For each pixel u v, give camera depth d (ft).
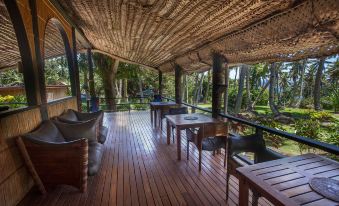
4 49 18.74
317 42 6.76
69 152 7.36
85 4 10.40
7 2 7.54
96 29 15.65
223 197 7.73
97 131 11.56
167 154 12.30
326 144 6.15
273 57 9.23
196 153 12.42
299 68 67.15
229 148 7.79
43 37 10.21
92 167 8.17
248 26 8.43
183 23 10.09
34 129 8.61
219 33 10.19
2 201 6.26
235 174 7.09
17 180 7.08
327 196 4.05
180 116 13.43
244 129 20.48
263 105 61.87
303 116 36.22
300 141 6.78
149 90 67.67
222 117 12.76
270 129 8.07
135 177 9.32
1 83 47.85
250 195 7.61
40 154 7.23
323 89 56.70
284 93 73.92
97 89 54.49
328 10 5.48
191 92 71.31
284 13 6.73
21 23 8.10
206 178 9.22
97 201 7.38
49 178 7.51
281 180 4.73
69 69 16.46
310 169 5.27
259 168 5.36
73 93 16.80
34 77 8.90
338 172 5.10
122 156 11.98
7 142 6.66
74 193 7.84
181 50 16.58
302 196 4.10
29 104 8.90
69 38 15.65
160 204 7.28
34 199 7.37
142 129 19.03
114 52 25.63
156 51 19.89
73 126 10.34
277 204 4.02
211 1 7.08
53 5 11.68
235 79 66.74
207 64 16.10
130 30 13.67
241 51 10.42
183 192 8.06
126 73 39.93
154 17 10.11
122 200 7.49
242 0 6.55
